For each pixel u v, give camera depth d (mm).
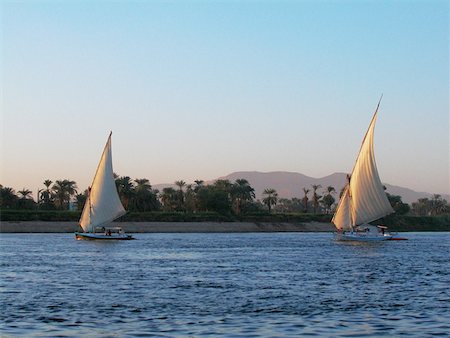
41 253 94500
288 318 36094
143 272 64438
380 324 34281
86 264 74750
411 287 51312
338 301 42875
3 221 184875
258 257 87375
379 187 118688
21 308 39562
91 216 131125
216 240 144000
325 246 116750
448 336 31266
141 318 36125
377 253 97062
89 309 39312
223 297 44906
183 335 31531
